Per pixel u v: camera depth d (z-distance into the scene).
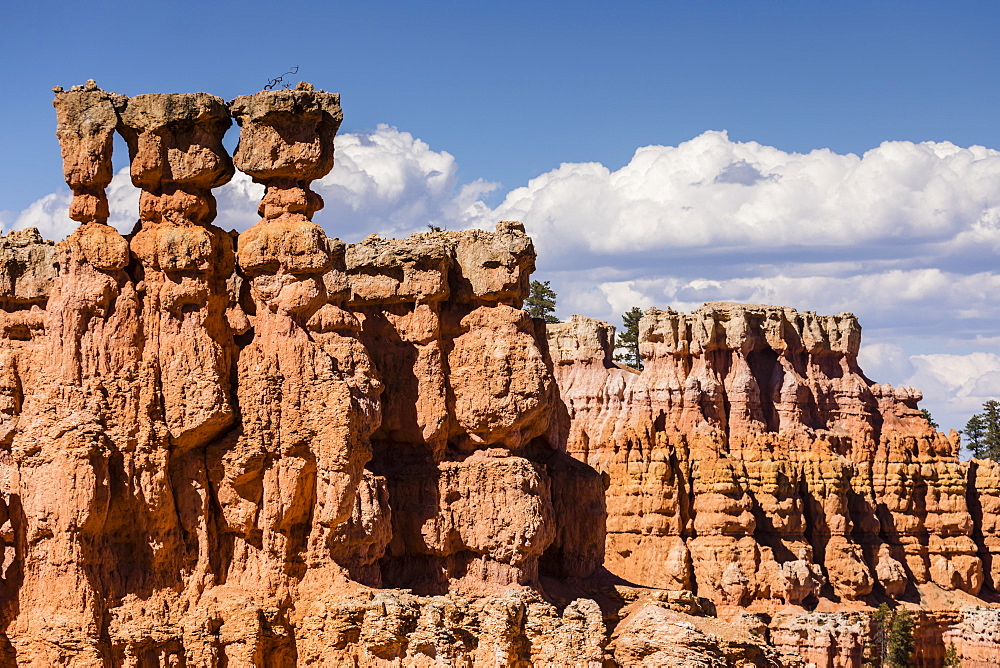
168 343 68.12
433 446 78.06
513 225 80.31
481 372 78.56
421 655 68.88
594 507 85.00
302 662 69.06
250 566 69.25
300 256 70.38
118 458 66.69
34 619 65.19
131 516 67.19
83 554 65.31
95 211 67.94
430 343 78.50
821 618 117.81
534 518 77.38
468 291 79.56
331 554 70.44
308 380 70.00
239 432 68.94
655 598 81.94
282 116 71.69
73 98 68.06
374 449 78.50
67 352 66.50
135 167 69.31
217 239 69.88
